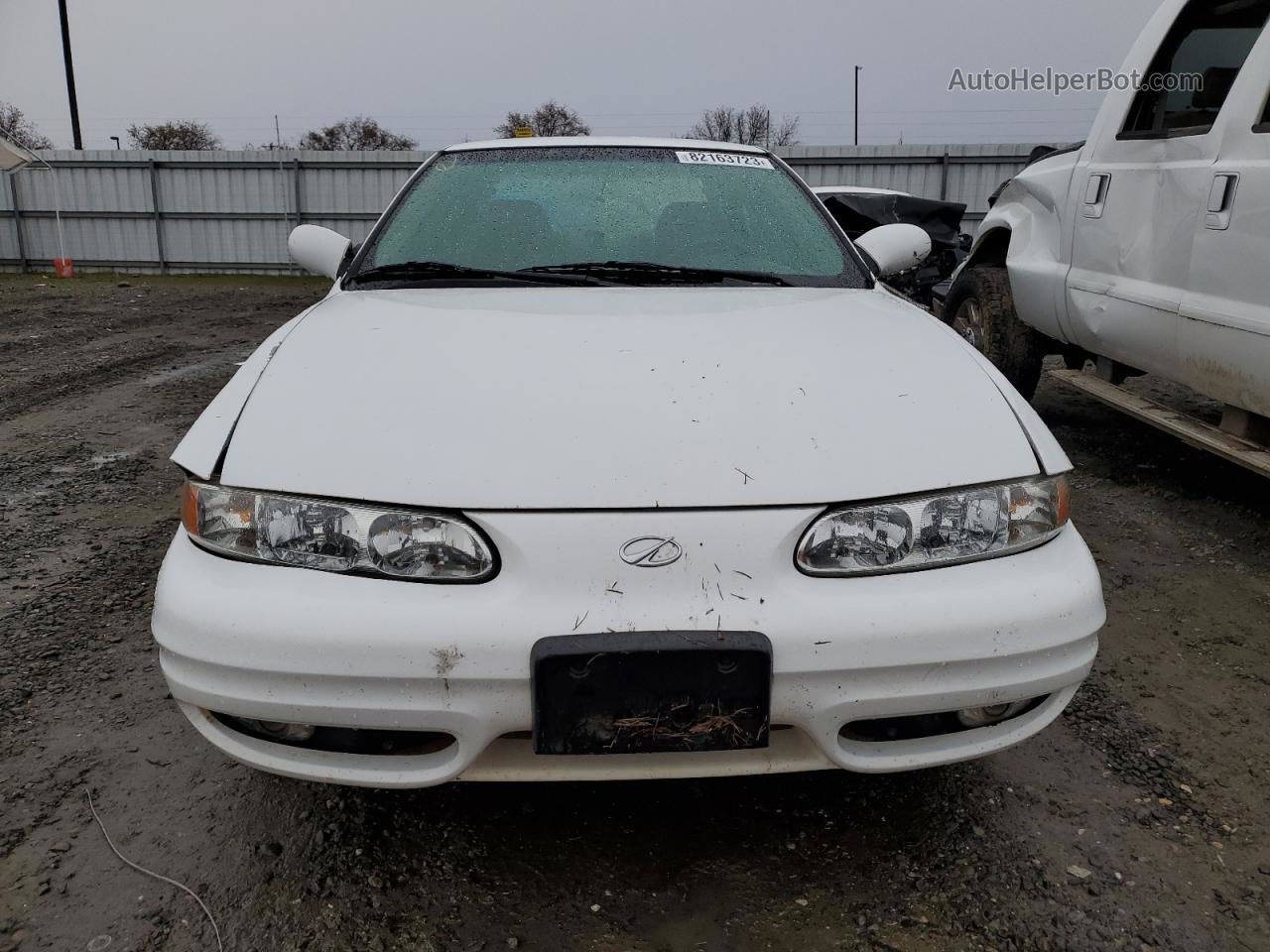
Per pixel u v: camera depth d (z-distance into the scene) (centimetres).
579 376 174
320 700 146
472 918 162
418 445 158
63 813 191
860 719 151
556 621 143
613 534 147
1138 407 362
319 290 1551
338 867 175
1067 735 217
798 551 150
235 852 179
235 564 155
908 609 149
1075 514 362
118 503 392
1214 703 230
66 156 1830
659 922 161
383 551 150
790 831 185
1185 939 156
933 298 787
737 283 242
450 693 145
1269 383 283
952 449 162
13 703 233
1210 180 303
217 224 1842
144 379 670
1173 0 348
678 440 157
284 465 158
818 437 160
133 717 227
